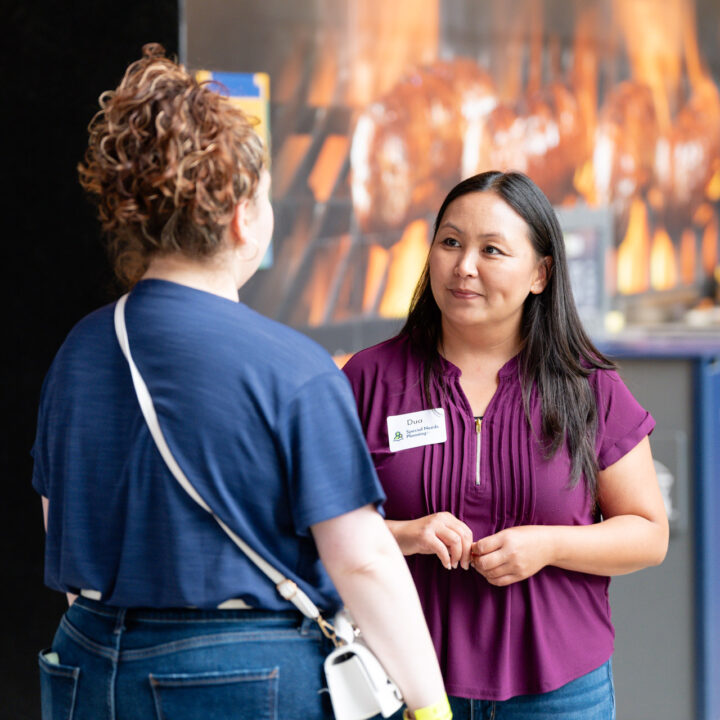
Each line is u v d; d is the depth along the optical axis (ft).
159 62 5.56
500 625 7.40
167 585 5.43
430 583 7.56
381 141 22.63
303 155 20.45
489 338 7.68
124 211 5.43
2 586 13.07
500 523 7.54
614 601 13.52
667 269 34.53
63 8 11.96
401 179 23.27
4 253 12.52
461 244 7.49
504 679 7.32
